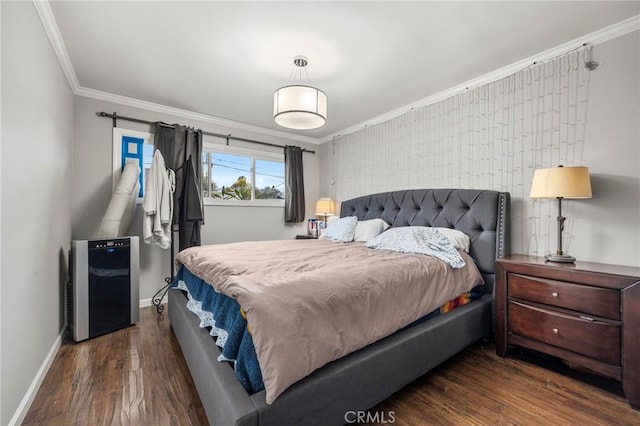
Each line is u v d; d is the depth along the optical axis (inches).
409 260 77.5
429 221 113.4
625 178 75.1
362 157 153.9
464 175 110.0
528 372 72.8
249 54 89.5
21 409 55.9
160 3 67.9
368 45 84.9
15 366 54.4
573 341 67.4
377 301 58.9
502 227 93.0
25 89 59.7
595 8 70.0
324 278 56.9
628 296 59.8
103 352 83.7
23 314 58.6
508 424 54.4
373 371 54.3
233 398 41.2
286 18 73.4
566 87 85.3
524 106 94.0
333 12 71.3
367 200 142.5
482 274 95.9
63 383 67.7
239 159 157.6
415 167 127.4
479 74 102.5
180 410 58.2
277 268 65.2
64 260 95.3
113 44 84.1
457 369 74.4
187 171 130.3
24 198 59.2
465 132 109.6
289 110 84.4
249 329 46.0
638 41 73.5
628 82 74.9
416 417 56.3
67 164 100.3
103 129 118.7
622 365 60.4
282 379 40.9
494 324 89.3
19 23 56.6
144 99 123.7
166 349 85.7
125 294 102.9
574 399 61.8
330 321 49.9
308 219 183.0
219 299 61.3
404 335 62.6
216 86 111.3
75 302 90.4
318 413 45.8
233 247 99.7
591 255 80.1
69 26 75.8
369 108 133.5
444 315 74.9
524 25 76.4
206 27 76.9
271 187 169.5
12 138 53.4
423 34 80.0
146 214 114.4
